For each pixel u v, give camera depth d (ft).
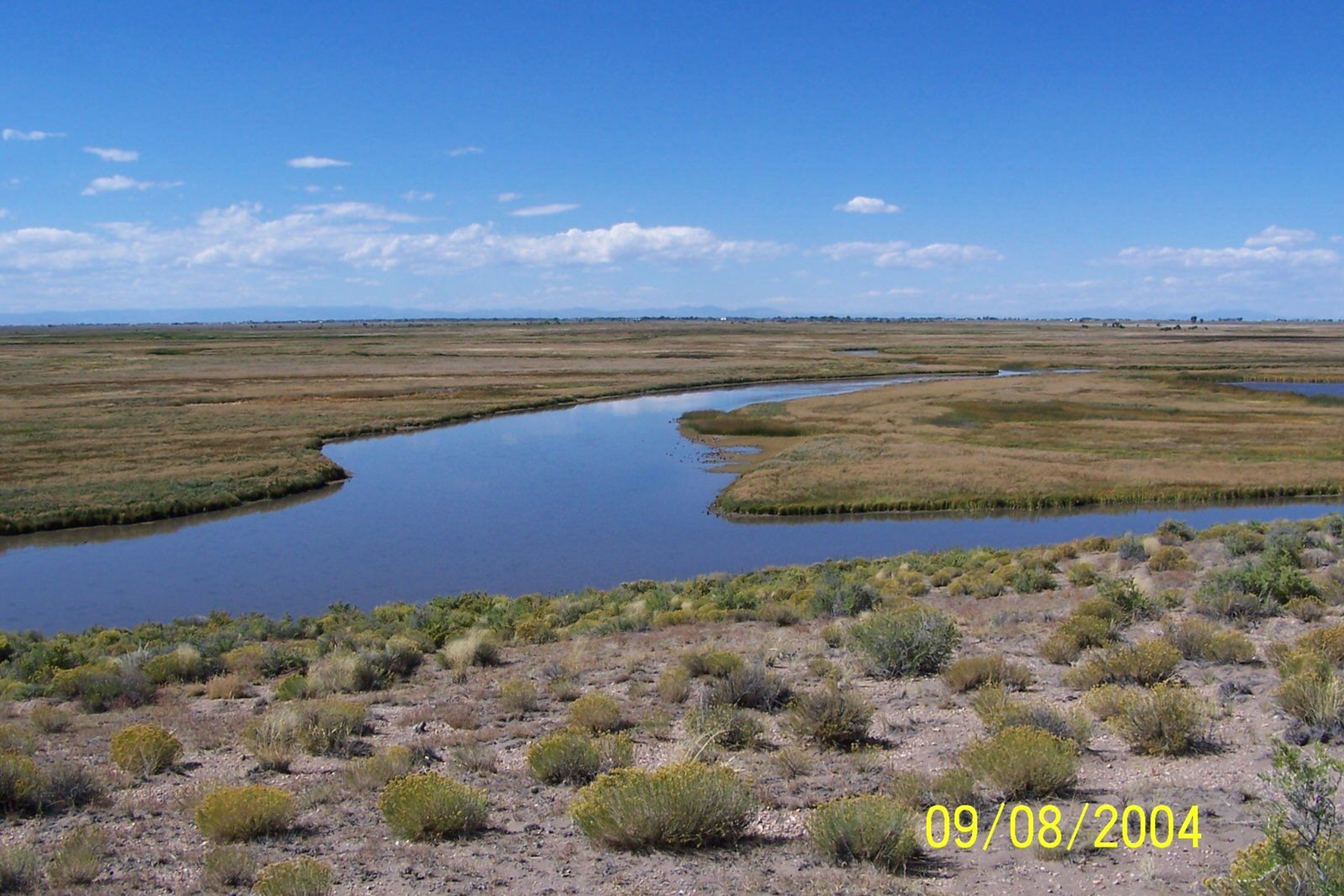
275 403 248.52
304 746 36.42
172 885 23.04
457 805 26.35
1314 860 17.33
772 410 229.45
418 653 54.60
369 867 23.84
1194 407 226.79
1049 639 48.44
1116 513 127.95
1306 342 560.20
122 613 88.38
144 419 212.23
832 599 65.62
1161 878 20.44
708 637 57.36
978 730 33.50
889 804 23.58
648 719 37.06
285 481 145.79
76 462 160.04
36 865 23.95
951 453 160.97
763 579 88.02
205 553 110.01
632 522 124.88
